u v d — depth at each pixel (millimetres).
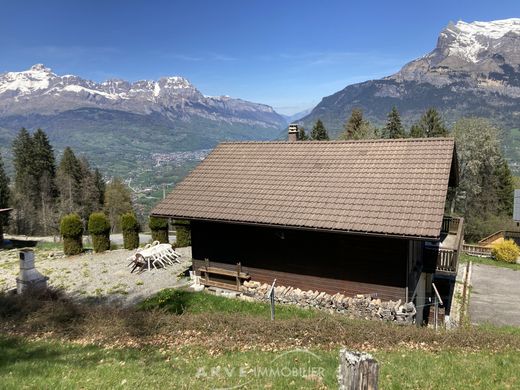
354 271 15250
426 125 56781
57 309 13320
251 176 18641
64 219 26234
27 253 17547
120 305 16031
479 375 8633
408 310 14102
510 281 23312
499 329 15062
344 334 11328
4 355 10227
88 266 23250
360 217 14391
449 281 21516
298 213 15500
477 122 47469
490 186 50469
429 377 8461
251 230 17188
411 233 13172
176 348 10828
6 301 14320
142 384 8180
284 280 16656
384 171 16188
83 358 9984
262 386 8047
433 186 14703
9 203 60406
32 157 69312
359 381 4719
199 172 19953
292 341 11172
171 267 22234
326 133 60906
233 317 12352
